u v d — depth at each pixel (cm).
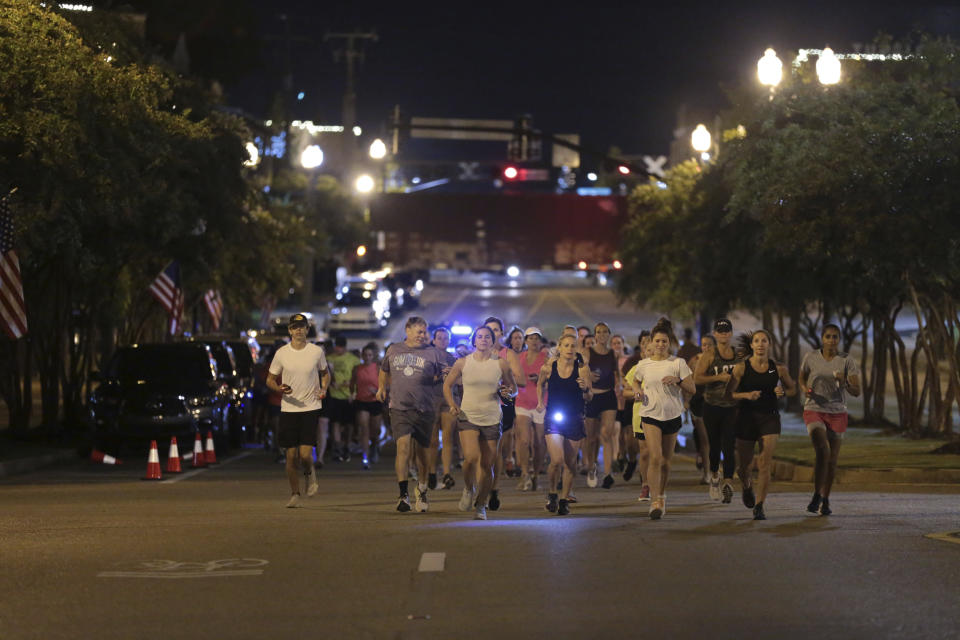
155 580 2847
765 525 3759
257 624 2378
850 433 8688
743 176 6731
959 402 7025
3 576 2906
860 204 5897
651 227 12256
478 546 3325
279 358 4441
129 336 9762
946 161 5794
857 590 2673
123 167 6556
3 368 8081
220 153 8412
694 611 2466
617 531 3625
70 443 7794
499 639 2241
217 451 7519
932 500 4566
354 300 19025
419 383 4262
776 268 8731
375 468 6769
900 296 8425
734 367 3994
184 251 8438
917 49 6669
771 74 6694
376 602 2578
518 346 5325
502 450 5966
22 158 6038
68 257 7206
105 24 7438
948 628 2306
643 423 3972
